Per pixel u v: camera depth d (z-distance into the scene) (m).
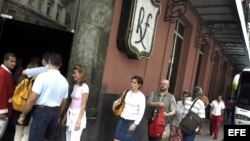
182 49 12.23
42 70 4.74
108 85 6.69
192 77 13.40
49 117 4.29
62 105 4.62
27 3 5.65
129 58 7.41
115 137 5.50
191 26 12.14
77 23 5.92
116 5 6.55
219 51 18.62
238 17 10.97
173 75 11.88
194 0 10.55
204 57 15.70
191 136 6.47
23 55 6.23
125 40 6.54
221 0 10.03
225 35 14.66
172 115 6.09
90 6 5.95
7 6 5.48
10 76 4.86
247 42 14.79
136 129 5.53
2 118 4.78
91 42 5.93
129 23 6.53
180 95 12.18
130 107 5.45
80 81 4.90
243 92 10.88
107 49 6.41
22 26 6.14
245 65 24.59
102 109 6.53
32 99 4.20
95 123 6.31
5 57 4.81
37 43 6.22
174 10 9.76
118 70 7.02
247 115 10.52
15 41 6.20
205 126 15.60
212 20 12.64
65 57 6.09
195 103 6.51
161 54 9.48
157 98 6.08
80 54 5.88
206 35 13.83
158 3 7.54
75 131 4.84
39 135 4.25
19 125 4.71
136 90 5.49
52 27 5.89
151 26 7.34
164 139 8.22
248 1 13.59
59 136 5.37
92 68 5.96
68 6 5.96
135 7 6.56
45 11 5.83
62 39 6.11
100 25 6.02
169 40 9.88
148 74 8.70
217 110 12.09
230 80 27.59
